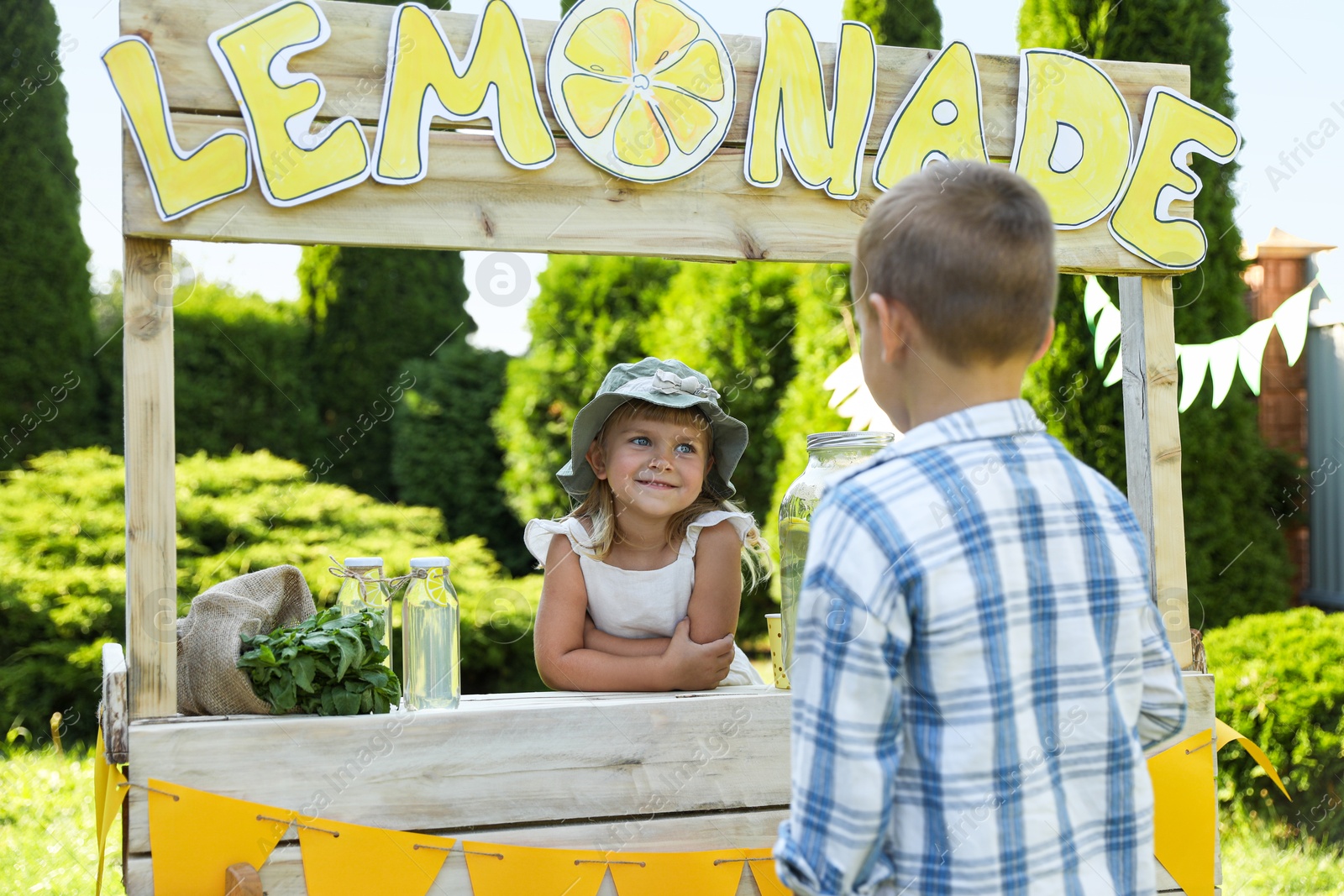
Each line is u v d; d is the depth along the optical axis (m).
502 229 1.35
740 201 1.44
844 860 0.79
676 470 1.56
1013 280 0.87
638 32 1.39
